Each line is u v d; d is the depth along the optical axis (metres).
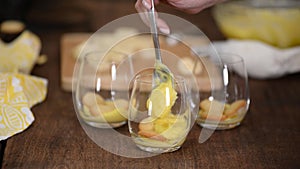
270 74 1.04
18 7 1.56
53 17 1.50
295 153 0.73
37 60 1.11
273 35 1.15
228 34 1.20
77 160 0.70
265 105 0.92
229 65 0.79
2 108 0.78
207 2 0.86
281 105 0.92
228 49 1.06
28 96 0.88
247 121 0.85
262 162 0.70
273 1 1.24
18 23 1.32
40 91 0.91
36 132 0.78
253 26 1.15
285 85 1.03
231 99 0.80
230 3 1.25
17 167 0.68
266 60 1.03
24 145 0.73
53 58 1.16
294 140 0.78
